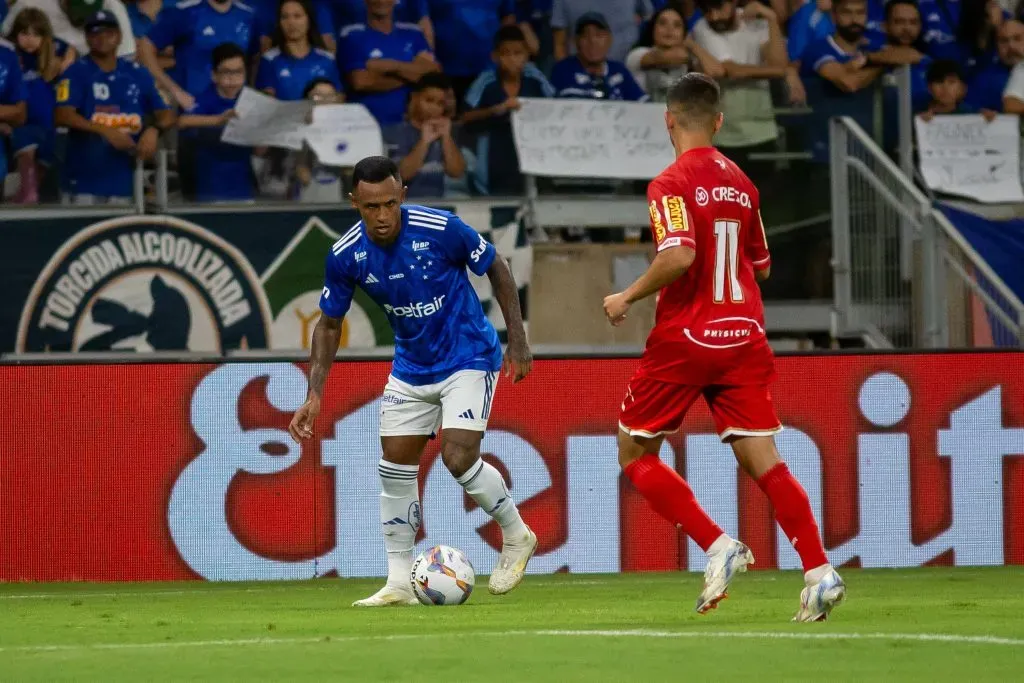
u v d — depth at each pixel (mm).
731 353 17781
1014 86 46469
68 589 30766
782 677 12484
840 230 43906
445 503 33250
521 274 42062
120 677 13148
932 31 45844
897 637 15828
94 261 39719
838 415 34000
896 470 34125
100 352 39656
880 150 44156
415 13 43938
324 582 32219
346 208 41062
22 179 40312
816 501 33875
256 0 42594
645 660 13805
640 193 44094
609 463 33781
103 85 40594
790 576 32031
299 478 33281
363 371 33406
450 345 22406
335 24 43250
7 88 40094
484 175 43094
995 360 34469
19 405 33125
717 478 33812
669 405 18062
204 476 33156
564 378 33781
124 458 33188
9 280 39188
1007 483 34406
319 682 12508
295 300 40719
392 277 21922
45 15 40375
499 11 44281
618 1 44281
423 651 14859
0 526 33000
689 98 18250
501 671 13109
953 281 42312
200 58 41750
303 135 42062
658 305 18188
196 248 40281
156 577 33031
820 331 43750
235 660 14375
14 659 14953
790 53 44875
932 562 34156
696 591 27125
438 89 42875
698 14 44656
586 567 33594
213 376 33312
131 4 41125
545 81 43938
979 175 45531
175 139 41406
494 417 33531
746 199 18141
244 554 33125
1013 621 18422
